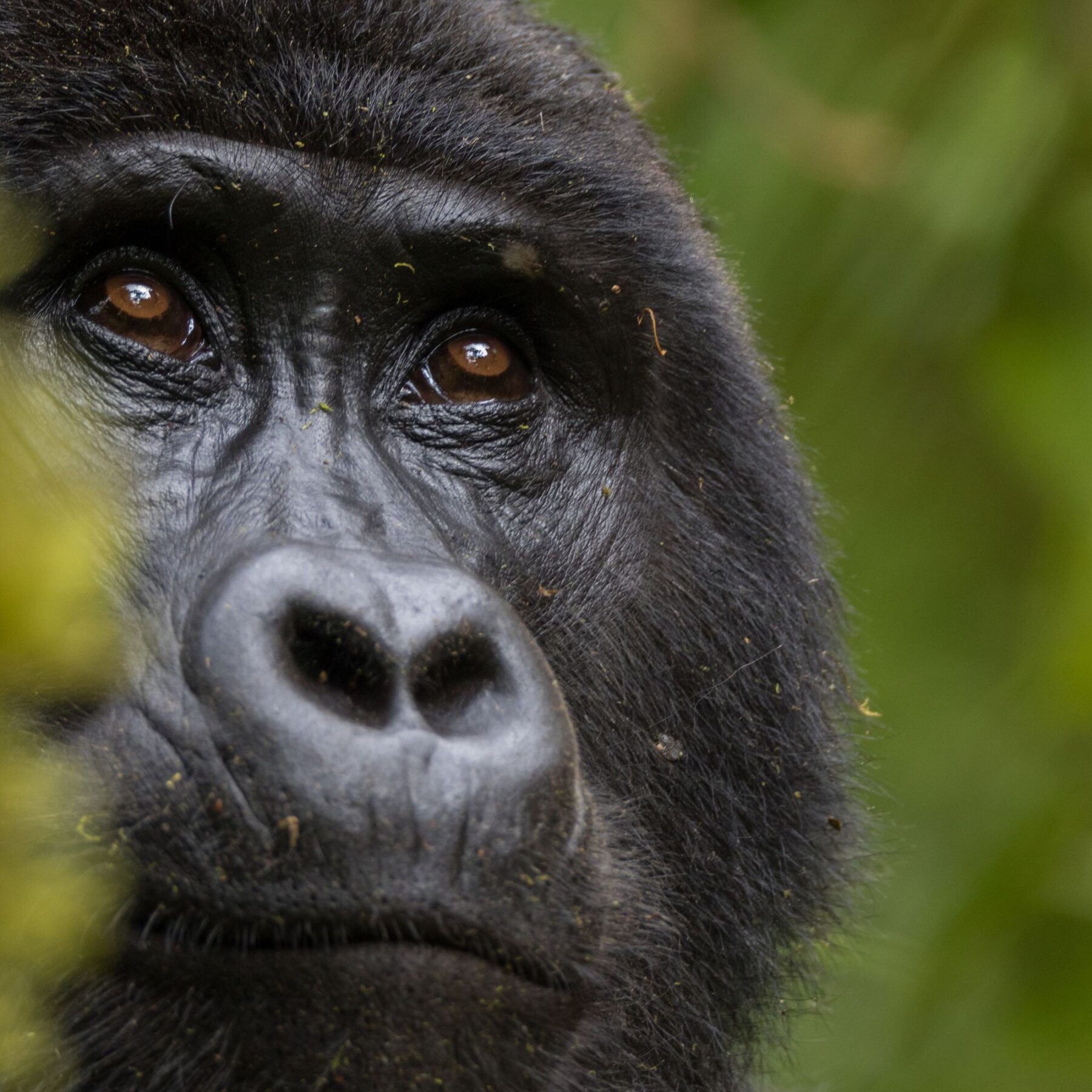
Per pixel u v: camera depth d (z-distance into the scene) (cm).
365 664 453
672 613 652
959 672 1089
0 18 538
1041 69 1061
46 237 517
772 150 1045
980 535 1098
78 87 533
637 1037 609
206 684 452
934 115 1062
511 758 460
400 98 577
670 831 652
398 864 437
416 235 570
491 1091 453
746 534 690
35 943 308
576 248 609
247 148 548
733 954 675
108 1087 458
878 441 1086
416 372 585
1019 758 1027
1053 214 1066
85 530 276
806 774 706
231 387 541
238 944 441
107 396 519
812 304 1054
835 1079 895
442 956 443
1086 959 927
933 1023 919
